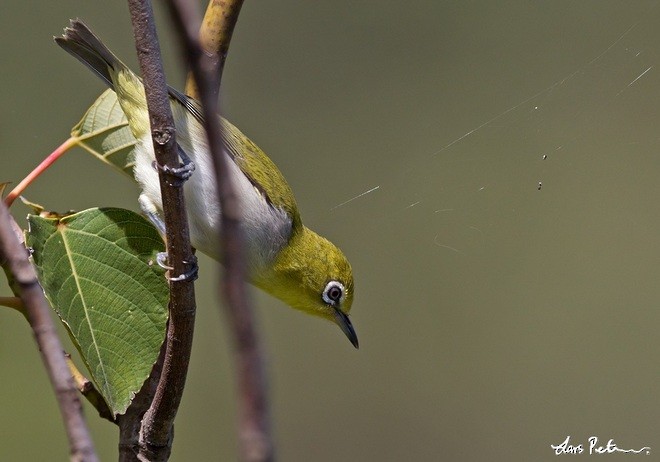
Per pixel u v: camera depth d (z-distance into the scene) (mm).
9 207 5066
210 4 5270
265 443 1636
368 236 13477
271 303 13242
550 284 13125
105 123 5801
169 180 4270
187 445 11242
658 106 12312
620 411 12883
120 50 13469
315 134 14391
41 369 9016
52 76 12305
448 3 15039
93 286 4875
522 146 12680
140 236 4945
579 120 12430
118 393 4742
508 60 14469
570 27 14258
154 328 4867
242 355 1674
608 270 13188
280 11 15078
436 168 13328
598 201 12836
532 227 12852
